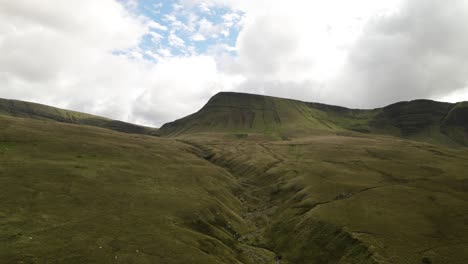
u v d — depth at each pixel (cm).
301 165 15550
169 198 8962
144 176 10619
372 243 6988
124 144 14825
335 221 8362
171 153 16088
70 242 5569
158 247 6022
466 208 8762
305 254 7688
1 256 4750
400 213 8638
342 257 7031
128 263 5281
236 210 10850
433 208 8900
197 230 7619
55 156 10356
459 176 12044
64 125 16800
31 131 12700
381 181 11894
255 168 16612
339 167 14525
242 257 7325
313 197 10638
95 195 7969
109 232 6253
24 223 5922
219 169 15800
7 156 9338
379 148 19138
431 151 18412
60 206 6962
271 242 8719
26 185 7600
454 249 6625
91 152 11800
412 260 6272
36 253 5012
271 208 11281
